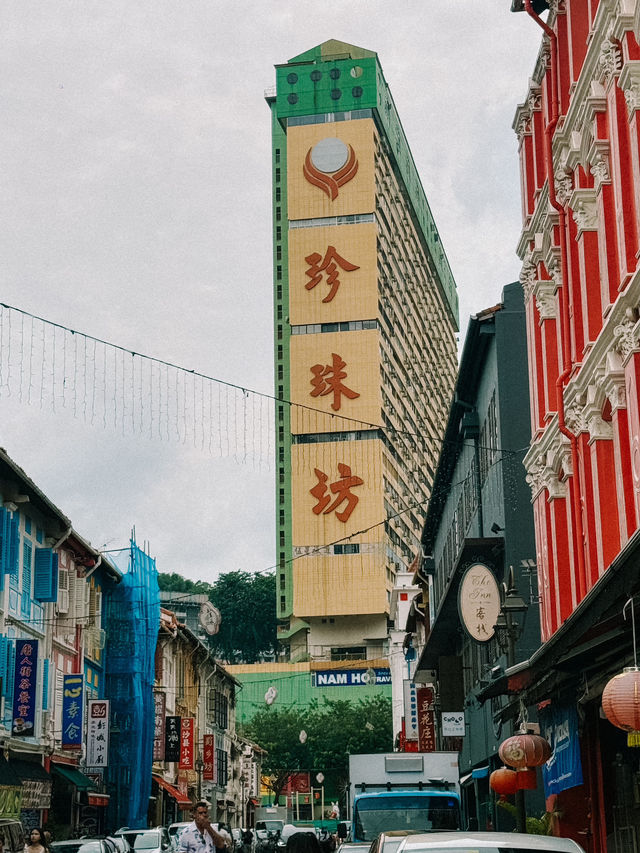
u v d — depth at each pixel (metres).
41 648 33.94
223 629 133.88
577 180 18.34
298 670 108.31
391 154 130.00
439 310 156.62
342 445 114.50
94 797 39.25
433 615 47.44
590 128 17.09
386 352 120.12
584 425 17.80
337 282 117.12
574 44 18.75
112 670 43.56
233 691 76.62
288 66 124.06
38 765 33.19
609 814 16.78
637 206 14.66
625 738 16.11
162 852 28.12
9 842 18.47
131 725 43.03
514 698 19.73
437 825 18.80
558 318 20.47
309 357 116.44
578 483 18.61
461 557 27.34
